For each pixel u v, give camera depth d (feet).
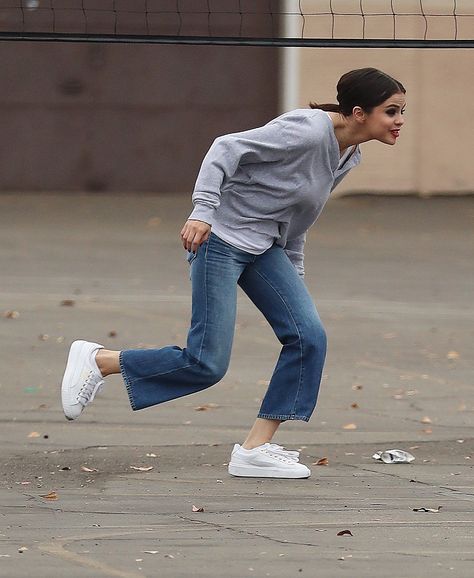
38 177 277.85
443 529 63.77
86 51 276.41
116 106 278.05
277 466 75.87
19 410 96.12
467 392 107.65
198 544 60.29
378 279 180.96
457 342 133.69
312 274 184.24
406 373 115.96
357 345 130.62
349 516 66.39
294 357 75.36
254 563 57.16
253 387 107.24
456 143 284.00
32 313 144.66
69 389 75.46
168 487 73.26
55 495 70.59
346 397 104.17
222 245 73.10
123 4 269.85
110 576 55.06
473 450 85.40
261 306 75.82
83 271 181.37
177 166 280.10
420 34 270.05
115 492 71.92
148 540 61.05
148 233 225.97
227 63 278.05
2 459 80.33
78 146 278.26
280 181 72.79
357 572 55.83
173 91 278.26
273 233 74.38
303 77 274.57
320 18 270.26
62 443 85.40
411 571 56.08
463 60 281.13
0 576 54.85
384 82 72.49
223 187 72.28
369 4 268.82
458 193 284.82
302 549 59.57
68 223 235.81
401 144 282.77
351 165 75.05
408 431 91.66
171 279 176.45
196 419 94.27
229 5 271.90
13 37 79.00
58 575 55.16
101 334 132.67
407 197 282.36
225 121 279.08
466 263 199.41
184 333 134.82
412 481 75.56
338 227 239.91
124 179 279.69
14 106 276.21
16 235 218.18
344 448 85.66
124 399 100.94
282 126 71.82
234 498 70.54
